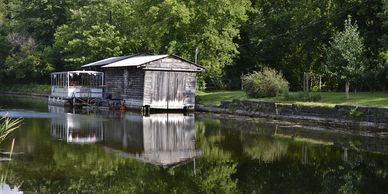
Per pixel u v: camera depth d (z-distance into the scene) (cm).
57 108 4166
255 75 3684
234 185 1376
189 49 4462
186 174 1511
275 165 1659
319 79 4553
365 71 3344
